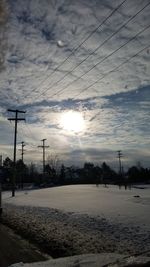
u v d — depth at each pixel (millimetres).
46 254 10039
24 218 18688
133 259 5590
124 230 13547
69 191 53656
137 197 34594
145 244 10594
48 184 105250
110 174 143375
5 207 26875
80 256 7590
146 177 130500
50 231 13828
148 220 16125
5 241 12258
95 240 11555
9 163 120875
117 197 35781
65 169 142750
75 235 12617
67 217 18641
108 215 18859
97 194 43469
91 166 149625
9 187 96250
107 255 7363
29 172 137500
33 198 39281
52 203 30078
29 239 12602
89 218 17703
